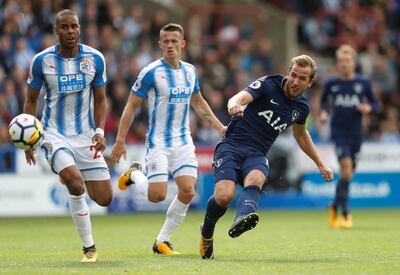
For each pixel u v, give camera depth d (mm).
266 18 84938
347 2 86562
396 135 68875
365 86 45156
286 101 26234
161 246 29531
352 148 45125
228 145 26344
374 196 62906
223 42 78562
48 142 26484
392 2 86375
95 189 27391
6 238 38531
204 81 66875
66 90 26531
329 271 23578
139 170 30484
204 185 59469
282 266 24938
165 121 29219
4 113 56906
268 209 60969
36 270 24203
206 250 27281
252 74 72188
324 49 85500
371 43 83938
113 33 67062
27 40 62500
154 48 69312
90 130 27234
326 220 50281
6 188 54719
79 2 67500
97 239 37500
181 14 81438
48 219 53031
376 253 29375
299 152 61719
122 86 61906
